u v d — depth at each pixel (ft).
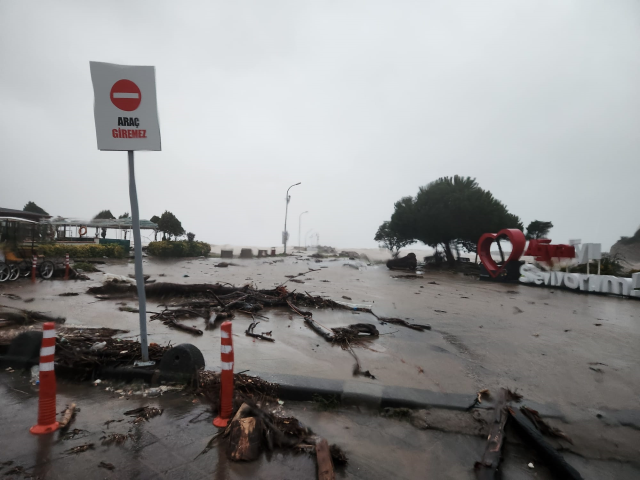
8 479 9.37
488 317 36.01
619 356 23.95
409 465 11.03
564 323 34.45
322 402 14.94
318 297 38.27
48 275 50.47
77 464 10.12
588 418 14.80
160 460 10.46
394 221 117.50
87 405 13.69
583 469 11.43
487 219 102.68
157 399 14.33
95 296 37.91
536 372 20.26
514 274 73.72
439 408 14.69
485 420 13.93
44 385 11.85
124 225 120.67
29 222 50.70
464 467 11.07
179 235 140.15
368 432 12.87
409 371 19.45
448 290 58.44
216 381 15.26
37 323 24.99
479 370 20.16
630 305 47.85
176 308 33.32
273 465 10.46
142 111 15.80
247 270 81.61
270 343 23.73
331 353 22.15
